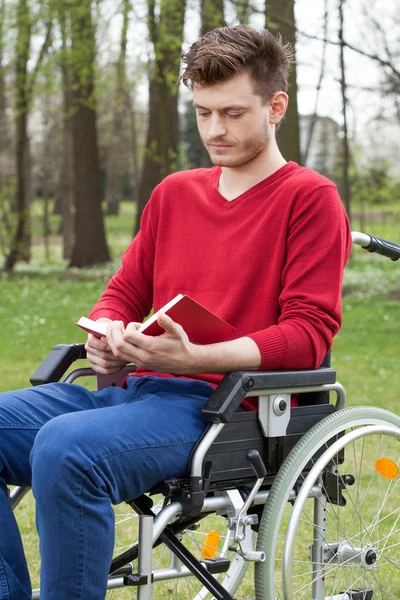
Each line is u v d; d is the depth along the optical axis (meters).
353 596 2.88
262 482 2.57
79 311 15.77
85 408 2.66
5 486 2.45
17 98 23.38
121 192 53.53
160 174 22.73
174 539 2.50
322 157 35.31
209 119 2.68
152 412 2.40
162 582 3.67
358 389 8.66
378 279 20.86
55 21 20.78
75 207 24.19
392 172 33.25
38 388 2.69
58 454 2.22
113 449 2.26
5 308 16.27
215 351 2.43
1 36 21.14
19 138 24.16
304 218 2.63
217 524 4.40
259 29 2.68
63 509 2.20
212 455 2.43
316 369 2.63
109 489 2.25
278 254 2.66
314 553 2.76
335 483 2.68
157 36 18.03
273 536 2.50
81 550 2.19
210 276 2.75
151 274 3.06
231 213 2.76
